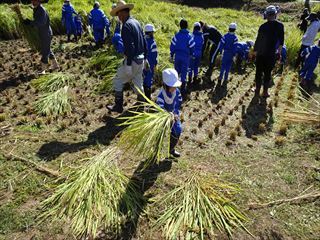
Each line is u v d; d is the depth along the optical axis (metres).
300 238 3.92
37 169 4.83
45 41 7.91
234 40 7.91
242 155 5.44
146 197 4.41
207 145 5.67
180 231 3.86
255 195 4.54
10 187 4.47
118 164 5.01
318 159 5.38
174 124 4.88
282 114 6.50
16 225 3.91
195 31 8.03
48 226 3.90
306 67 8.23
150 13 14.28
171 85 4.48
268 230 4.00
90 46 10.88
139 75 6.17
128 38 5.68
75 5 14.24
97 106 6.78
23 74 8.12
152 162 5.09
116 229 3.88
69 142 5.51
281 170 5.09
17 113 6.28
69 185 4.35
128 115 6.48
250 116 6.77
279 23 7.01
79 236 3.78
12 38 11.33
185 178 4.77
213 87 8.37
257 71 7.49
